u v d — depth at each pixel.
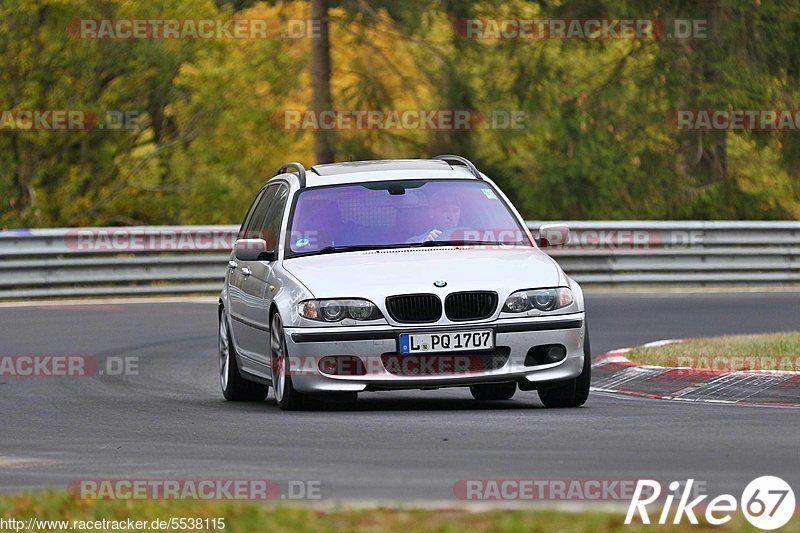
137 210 115.19
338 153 102.12
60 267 67.19
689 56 108.25
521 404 31.95
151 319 55.84
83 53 104.88
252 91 111.38
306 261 31.44
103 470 22.81
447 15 104.94
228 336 35.03
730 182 112.19
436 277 29.73
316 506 17.95
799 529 16.20
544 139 113.44
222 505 18.20
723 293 67.69
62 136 107.38
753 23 106.12
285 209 32.94
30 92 103.31
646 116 110.56
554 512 17.11
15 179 109.44
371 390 29.52
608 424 27.09
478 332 29.31
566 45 109.19
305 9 112.69
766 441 24.42
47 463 23.86
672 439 24.81
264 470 22.17
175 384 38.09
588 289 71.81
